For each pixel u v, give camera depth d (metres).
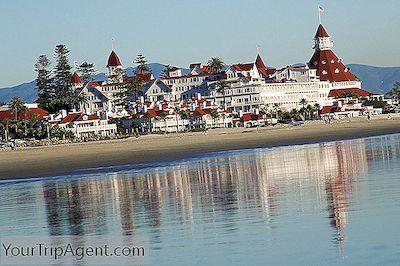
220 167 113.00
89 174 116.88
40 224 58.50
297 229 47.41
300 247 41.94
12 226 58.38
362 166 93.19
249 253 41.41
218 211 58.62
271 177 87.88
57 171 130.75
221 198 68.06
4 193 90.75
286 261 39.06
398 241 41.38
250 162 120.81
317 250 40.88
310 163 106.75
